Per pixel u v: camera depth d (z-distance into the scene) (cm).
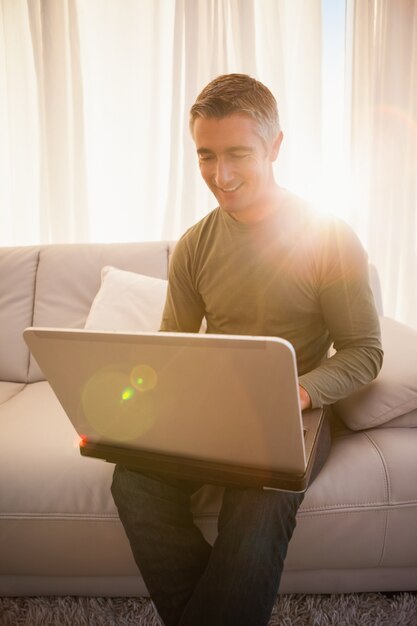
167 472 73
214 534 88
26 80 206
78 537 92
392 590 97
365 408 96
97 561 93
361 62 195
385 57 190
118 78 202
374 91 192
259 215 91
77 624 95
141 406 67
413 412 99
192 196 202
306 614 95
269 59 193
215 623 66
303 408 77
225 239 95
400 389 95
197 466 71
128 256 158
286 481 66
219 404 62
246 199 86
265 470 68
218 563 69
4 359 152
